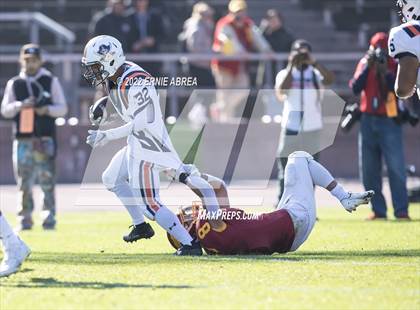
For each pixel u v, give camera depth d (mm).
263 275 25812
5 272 25375
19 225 43469
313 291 23516
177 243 30188
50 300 22969
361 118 44125
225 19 66875
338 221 43625
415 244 33312
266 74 66312
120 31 67438
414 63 29203
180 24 84250
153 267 27562
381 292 23312
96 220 47719
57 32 72312
